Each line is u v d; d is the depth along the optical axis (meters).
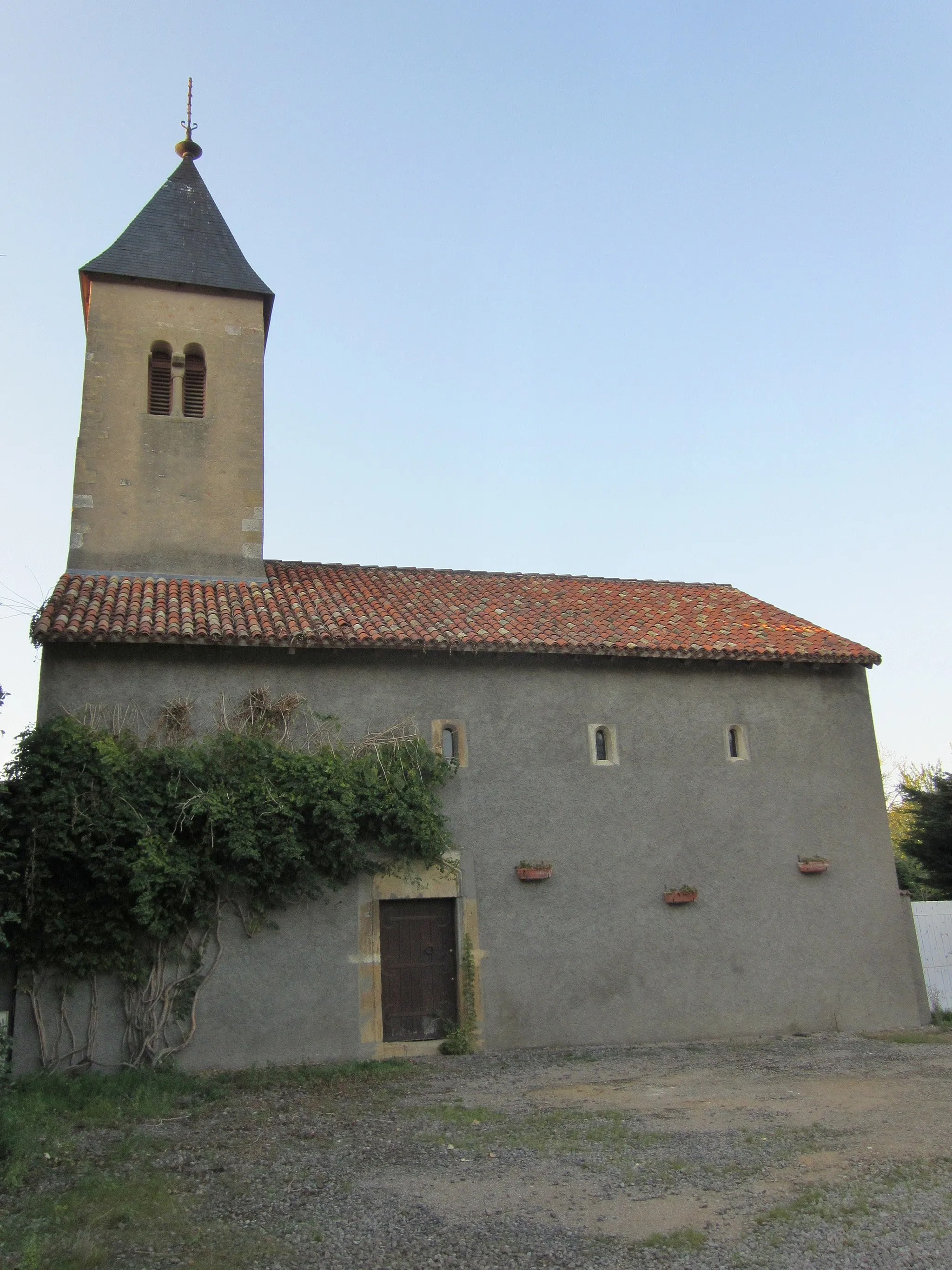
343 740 15.66
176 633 14.88
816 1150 9.13
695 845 17.03
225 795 14.12
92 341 18.38
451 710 16.39
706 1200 7.84
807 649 18.33
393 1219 7.57
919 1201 7.69
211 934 14.30
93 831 13.30
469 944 15.48
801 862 17.50
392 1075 13.43
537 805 16.39
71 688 14.66
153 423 18.28
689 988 16.38
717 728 17.77
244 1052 14.08
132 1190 8.23
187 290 19.28
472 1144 9.67
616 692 17.39
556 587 20.39
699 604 20.42
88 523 17.39
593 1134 9.92
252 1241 7.14
